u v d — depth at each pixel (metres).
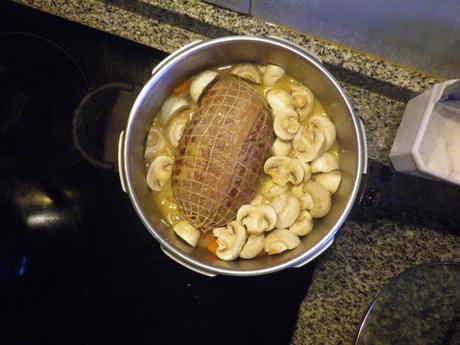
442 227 0.55
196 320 0.55
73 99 0.55
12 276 0.55
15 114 0.55
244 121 0.44
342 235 0.56
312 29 0.50
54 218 0.55
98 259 0.55
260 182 0.47
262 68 0.50
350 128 0.45
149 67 0.54
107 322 0.55
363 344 0.54
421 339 0.54
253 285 0.54
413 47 0.48
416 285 0.55
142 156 0.49
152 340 0.55
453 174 0.47
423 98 0.48
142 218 0.43
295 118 0.47
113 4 0.53
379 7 0.45
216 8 0.51
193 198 0.44
